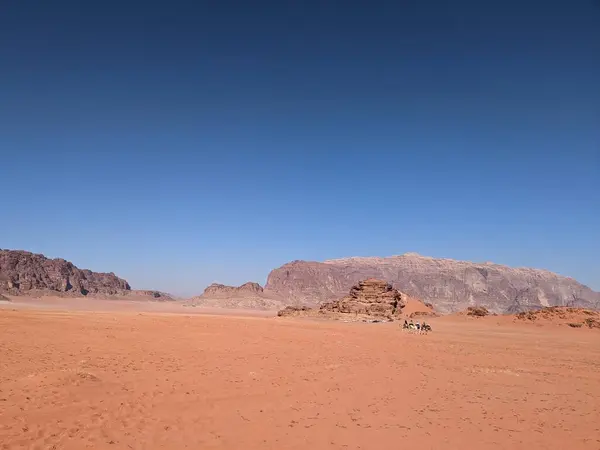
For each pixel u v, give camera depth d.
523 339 62.69
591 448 16.50
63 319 66.62
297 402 21.23
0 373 23.39
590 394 25.89
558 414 21.02
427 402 22.31
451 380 28.34
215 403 20.34
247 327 65.94
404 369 31.78
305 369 29.94
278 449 15.17
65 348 34.81
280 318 106.62
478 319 98.31
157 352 35.22
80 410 17.69
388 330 71.06
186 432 16.28
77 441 14.52
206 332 54.97
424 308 124.00
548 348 51.50
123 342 40.91
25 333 44.19
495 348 49.19
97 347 36.44
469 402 22.67
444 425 18.56
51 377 21.44
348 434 17.00
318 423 18.17
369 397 22.83
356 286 119.56
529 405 22.53
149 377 24.91
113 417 17.23
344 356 37.25
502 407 21.89
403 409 20.80
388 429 17.77
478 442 16.69
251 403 20.70
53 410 17.33
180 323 69.19
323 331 64.06
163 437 15.60
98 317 77.81
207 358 33.16
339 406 20.84
